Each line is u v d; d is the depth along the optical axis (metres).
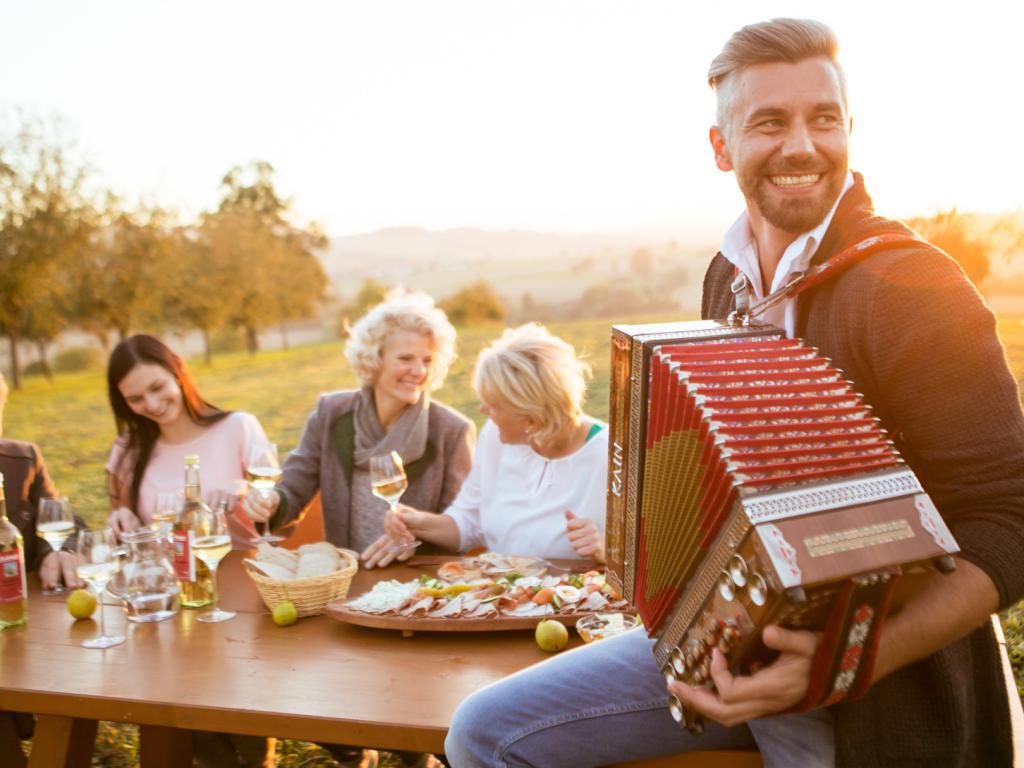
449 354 3.18
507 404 2.66
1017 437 1.21
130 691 1.78
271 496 2.87
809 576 1.06
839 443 1.17
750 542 1.10
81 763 1.91
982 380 1.22
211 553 2.18
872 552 1.09
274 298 32.44
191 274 30.11
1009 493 1.20
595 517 2.66
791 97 1.38
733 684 1.18
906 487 1.15
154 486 3.14
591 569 2.40
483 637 2.00
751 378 1.25
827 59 1.40
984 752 1.42
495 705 1.57
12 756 2.17
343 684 1.78
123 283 28.47
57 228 26.98
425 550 2.89
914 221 5.69
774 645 1.13
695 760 1.58
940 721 1.32
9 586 2.13
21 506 2.68
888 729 1.33
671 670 1.32
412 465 3.12
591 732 1.55
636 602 1.44
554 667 1.62
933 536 1.12
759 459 1.14
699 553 1.23
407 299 3.23
